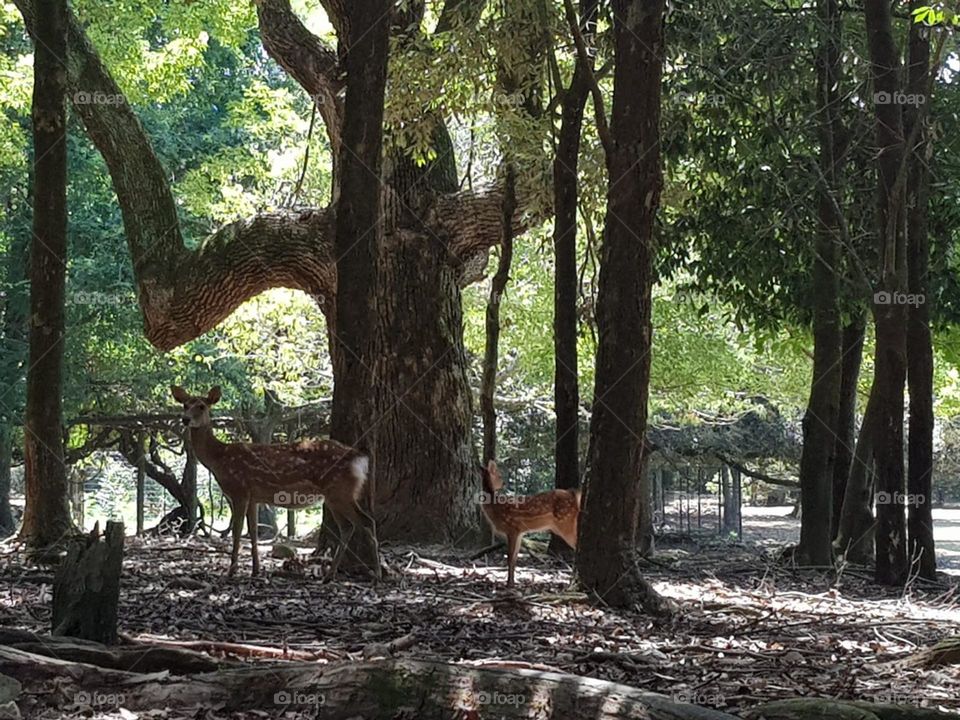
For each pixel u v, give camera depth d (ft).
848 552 55.47
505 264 49.06
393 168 53.36
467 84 48.14
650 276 32.60
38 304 42.65
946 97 57.36
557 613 31.07
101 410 86.12
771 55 53.16
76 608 21.39
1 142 82.12
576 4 50.55
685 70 53.52
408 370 53.11
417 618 29.22
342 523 37.99
